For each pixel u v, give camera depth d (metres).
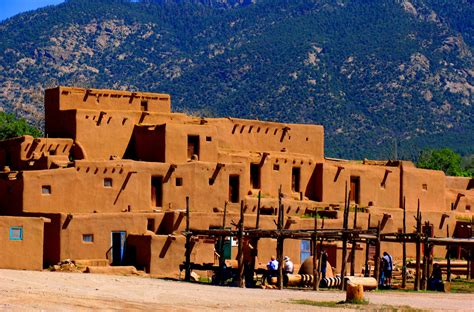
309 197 133.38
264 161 128.00
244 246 113.31
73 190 111.19
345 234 96.25
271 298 79.81
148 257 106.31
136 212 113.00
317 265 98.06
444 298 89.50
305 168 132.88
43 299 69.56
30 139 119.50
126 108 125.69
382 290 97.12
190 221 113.56
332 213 126.56
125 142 122.44
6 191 110.12
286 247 117.12
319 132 138.50
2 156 123.31
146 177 116.31
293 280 95.25
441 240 102.75
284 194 129.88
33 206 108.31
